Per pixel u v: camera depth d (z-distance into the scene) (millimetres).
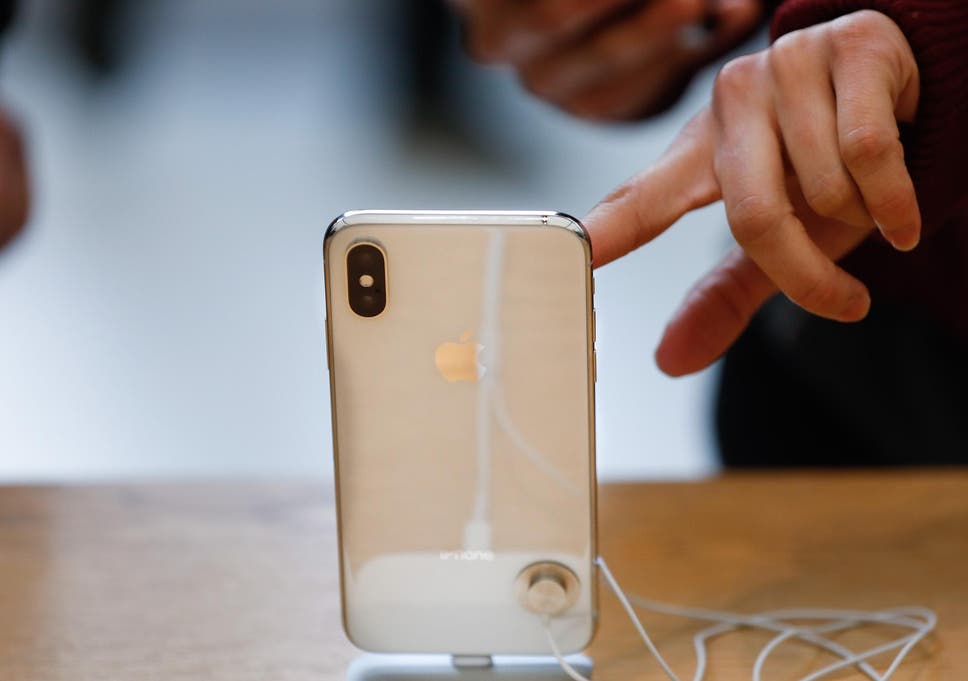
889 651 578
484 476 559
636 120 823
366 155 3279
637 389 1814
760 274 577
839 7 551
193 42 4219
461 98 3596
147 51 4074
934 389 813
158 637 596
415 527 562
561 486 558
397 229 546
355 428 557
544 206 2859
